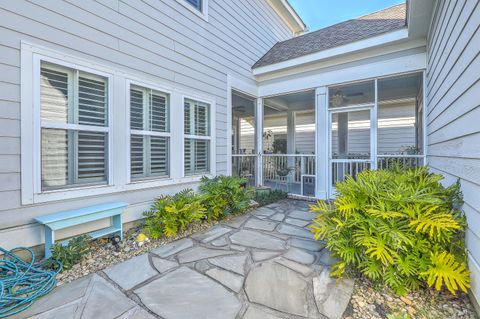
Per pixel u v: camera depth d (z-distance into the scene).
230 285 2.20
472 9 1.95
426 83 4.50
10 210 2.54
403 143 8.04
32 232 2.68
